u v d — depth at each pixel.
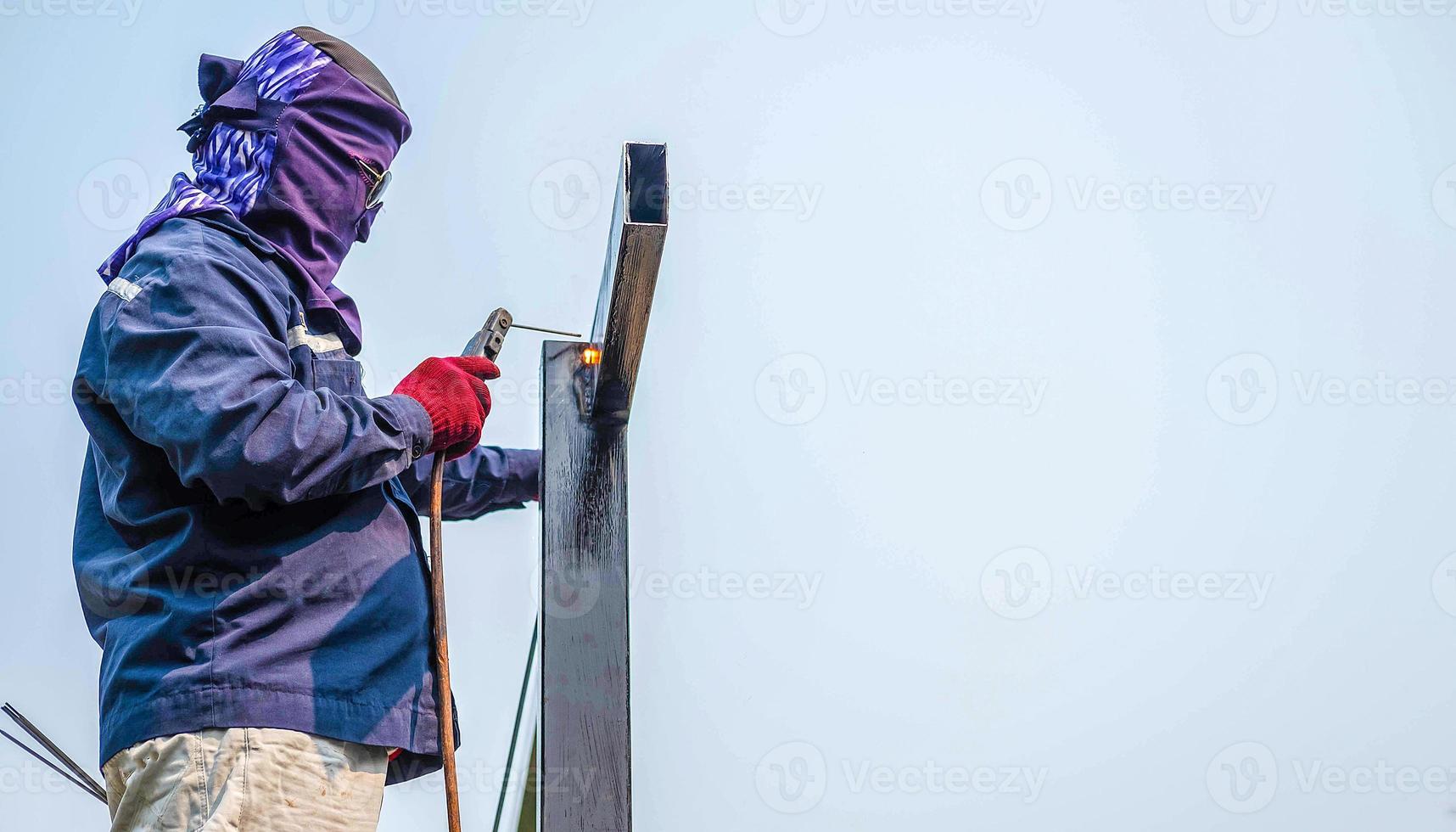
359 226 2.07
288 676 1.61
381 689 1.66
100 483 1.77
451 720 1.73
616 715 1.64
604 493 1.75
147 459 1.69
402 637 1.71
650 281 1.58
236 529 1.66
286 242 1.93
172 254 1.70
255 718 1.57
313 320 1.86
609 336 1.69
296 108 1.97
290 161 1.94
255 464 1.54
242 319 1.67
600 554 1.72
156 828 1.56
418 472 2.24
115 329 1.64
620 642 1.68
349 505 1.73
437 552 1.77
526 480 2.37
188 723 1.56
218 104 1.96
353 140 2.01
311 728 1.59
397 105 2.11
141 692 1.59
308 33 2.07
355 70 2.06
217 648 1.60
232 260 1.74
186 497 1.70
